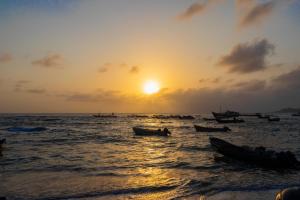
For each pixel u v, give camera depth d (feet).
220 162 85.46
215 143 97.09
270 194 52.08
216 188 55.26
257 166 79.56
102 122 397.19
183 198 49.08
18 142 138.00
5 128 236.63
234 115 442.91
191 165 80.18
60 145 127.85
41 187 54.19
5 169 71.26
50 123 343.05
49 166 75.51
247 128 274.16
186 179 62.39
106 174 66.74
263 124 350.02
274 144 140.67
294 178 66.54
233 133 211.20
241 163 83.71
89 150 111.45
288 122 410.72
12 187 53.93
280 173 71.82
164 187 55.42
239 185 58.08
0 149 104.42
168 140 156.97
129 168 74.49
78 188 53.83
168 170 72.90
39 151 106.32
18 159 86.53
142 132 185.16
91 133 200.85
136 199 48.11
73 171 69.67
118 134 193.98
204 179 62.69
